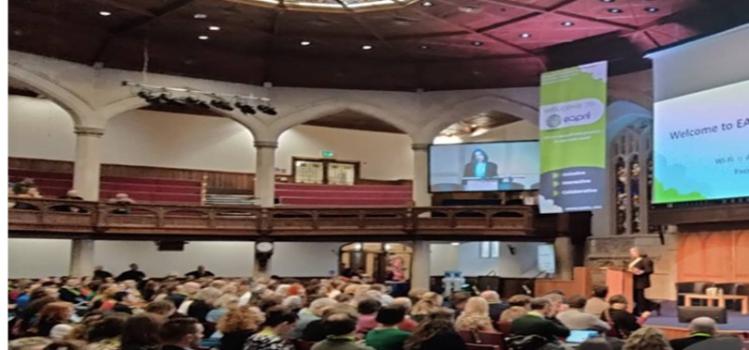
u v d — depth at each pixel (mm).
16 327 6996
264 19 18375
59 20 18438
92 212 19953
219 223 21547
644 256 15258
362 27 18875
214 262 24203
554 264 22109
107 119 21141
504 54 20719
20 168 23484
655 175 16438
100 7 17531
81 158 20812
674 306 16656
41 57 19953
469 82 22812
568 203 18156
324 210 22141
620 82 20375
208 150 26594
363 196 27406
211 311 7871
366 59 21703
